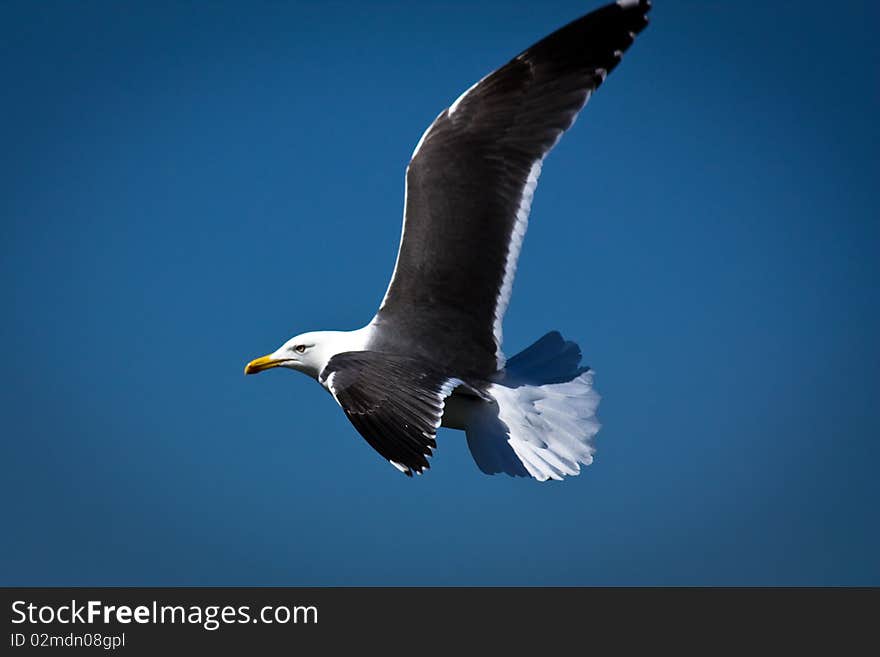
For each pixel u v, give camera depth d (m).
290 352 11.25
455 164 10.95
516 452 10.16
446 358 10.62
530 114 10.97
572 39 10.98
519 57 11.03
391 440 9.01
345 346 10.90
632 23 10.86
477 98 11.05
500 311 10.80
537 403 10.48
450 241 10.84
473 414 10.41
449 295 10.80
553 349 11.03
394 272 10.94
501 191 10.90
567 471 10.09
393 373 9.52
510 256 10.83
